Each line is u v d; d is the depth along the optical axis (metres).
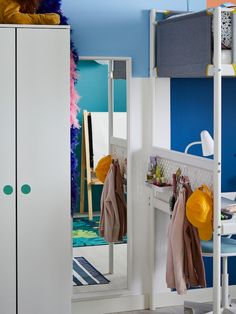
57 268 3.36
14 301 3.31
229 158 4.08
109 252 3.97
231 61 3.17
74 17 3.73
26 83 3.25
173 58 3.56
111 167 3.96
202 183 3.34
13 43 3.22
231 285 4.14
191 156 3.41
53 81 3.28
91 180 4.33
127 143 3.88
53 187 3.32
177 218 3.39
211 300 4.06
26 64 3.24
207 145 3.68
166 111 3.94
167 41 3.64
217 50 3.08
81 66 4.37
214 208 3.17
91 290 3.89
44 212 3.32
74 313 3.81
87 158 4.38
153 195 3.88
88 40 3.76
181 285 3.39
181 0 3.92
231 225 3.18
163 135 3.94
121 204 3.96
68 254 3.37
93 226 4.26
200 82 4.00
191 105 3.99
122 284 3.94
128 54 3.84
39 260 3.33
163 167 3.76
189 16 3.35
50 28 3.25
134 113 3.88
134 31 3.84
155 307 3.94
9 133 3.25
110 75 4.00
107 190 3.97
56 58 3.27
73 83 3.48
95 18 3.77
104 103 4.45
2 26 3.21
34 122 3.27
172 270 3.46
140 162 3.90
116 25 3.81
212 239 3.54
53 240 3.34
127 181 3.88
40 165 3.29
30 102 3.26
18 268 3.30
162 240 3.94
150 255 3.93
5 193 3.26
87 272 3.97
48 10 3.47
